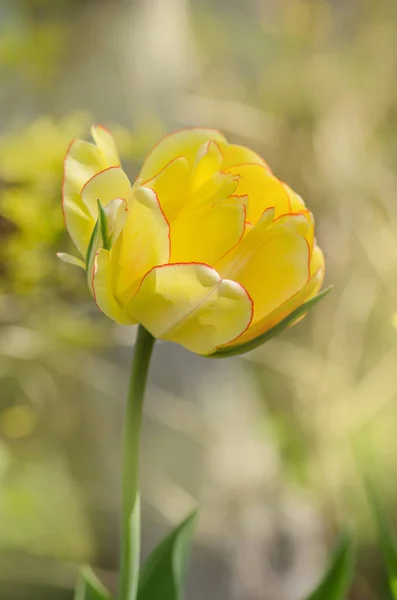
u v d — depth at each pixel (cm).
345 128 187
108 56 143
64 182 70
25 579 166
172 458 152
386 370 193
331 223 185
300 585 162
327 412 185
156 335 68
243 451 156
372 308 202
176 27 151
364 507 205
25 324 137
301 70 184
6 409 166
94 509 174
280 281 68
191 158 72
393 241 190
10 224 122
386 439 220
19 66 143
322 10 189
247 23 186
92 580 79
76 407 163
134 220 67
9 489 157
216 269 68
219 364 156
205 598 152
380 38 193
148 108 144
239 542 153
